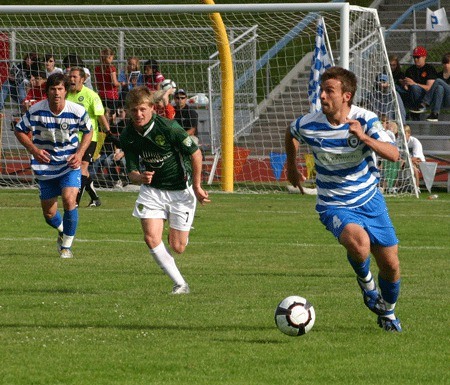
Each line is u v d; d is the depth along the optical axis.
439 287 23.55
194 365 15.57
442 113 60.12
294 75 61.47
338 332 18.19
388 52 70.25
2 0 94.62
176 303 21.12
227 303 21.16
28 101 49.28
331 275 25.47
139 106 21.16
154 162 21.91
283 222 38.47
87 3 92.94
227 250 30.56
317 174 18.11
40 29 55.84
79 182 28.61
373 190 17.86
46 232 35.16
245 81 58.56
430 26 65.81
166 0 92.31
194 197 22.53
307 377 14.92
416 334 18.03
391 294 18.05
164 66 65.75
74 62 46.47
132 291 22.83
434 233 35.06
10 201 46.22
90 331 18.12
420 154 51.78
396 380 14.80
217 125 58.19
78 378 14.76
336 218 17.64
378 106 50.78
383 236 17.72
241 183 54.75
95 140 35.75
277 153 55.94
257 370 15.30
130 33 65.69
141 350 16.58
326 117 17.81
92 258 28.62
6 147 56.16
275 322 17.66
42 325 18.73
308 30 70.56
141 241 32.84
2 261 27.75
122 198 48.12
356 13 53.25
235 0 89.06
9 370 15.18
